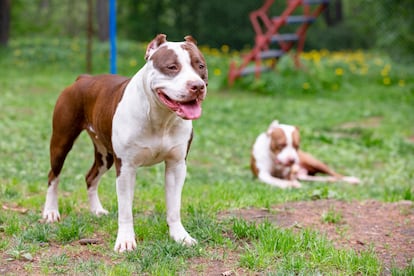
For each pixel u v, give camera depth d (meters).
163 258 5.28
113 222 6.38
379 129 15.72
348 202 7.69
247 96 21.36
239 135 14.18
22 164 9.84
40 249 5.58
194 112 4.92
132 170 5.57
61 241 5.84
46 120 14.12
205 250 5.57
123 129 5.44
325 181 10.48
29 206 7.27
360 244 5.94
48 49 27.61
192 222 6.29
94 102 6.05
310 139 14.14
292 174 10.22
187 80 4.86
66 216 6.84
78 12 51.84
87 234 6.04
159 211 7.00
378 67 26.98
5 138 11.84
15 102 16.31
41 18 45.41
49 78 22.09
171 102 5.00
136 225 6.27
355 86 24.03
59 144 6.47
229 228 6.19
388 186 9.95
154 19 44.84
